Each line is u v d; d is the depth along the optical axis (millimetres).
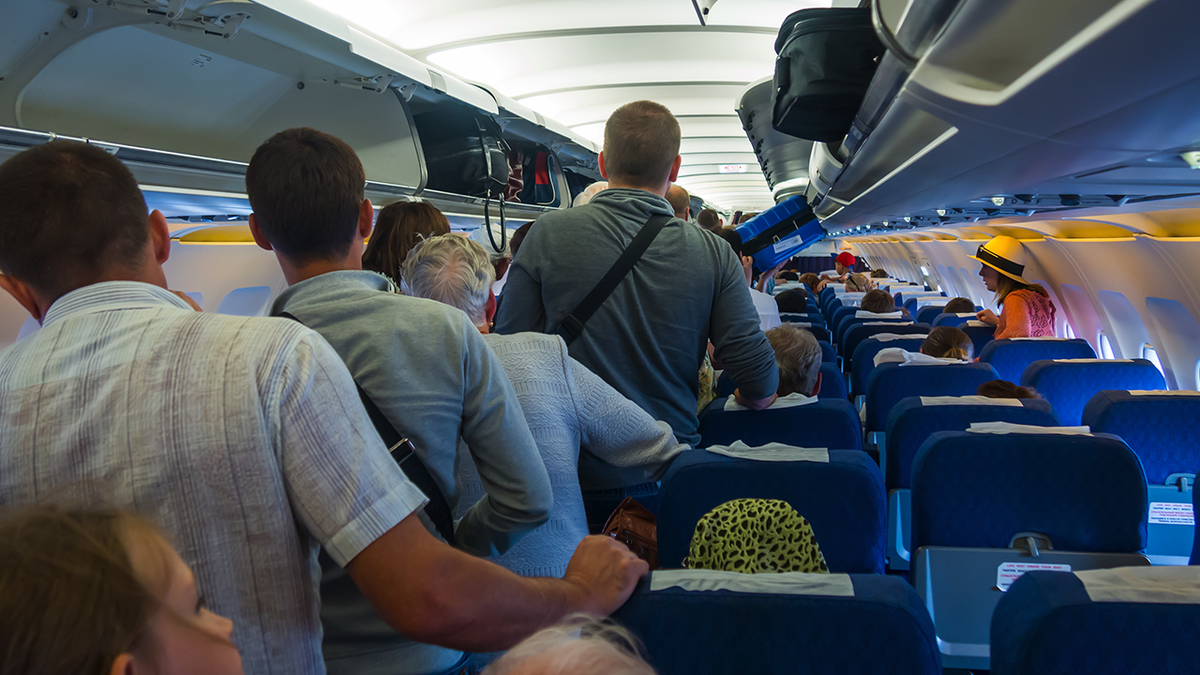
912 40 2117
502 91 6117
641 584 1324
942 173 3740
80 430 939
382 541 1004
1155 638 1159
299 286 1368
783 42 3271
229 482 954
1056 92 1891
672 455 2150
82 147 1049
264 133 3418
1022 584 1285
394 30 4602
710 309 2506
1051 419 2959
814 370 3285
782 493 2148
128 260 1056
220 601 962
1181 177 3072
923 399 3143
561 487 1800
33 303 1073
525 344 1862
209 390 958
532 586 1149
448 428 1351
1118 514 2291
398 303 1372
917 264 19562
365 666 1326
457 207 5348
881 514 2154
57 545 545
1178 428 3051
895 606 1218
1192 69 1523
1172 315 5996
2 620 496
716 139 9422
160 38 2480
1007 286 6883
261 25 2598
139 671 562
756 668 1262
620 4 4539
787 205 7359
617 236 2404
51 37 2166
